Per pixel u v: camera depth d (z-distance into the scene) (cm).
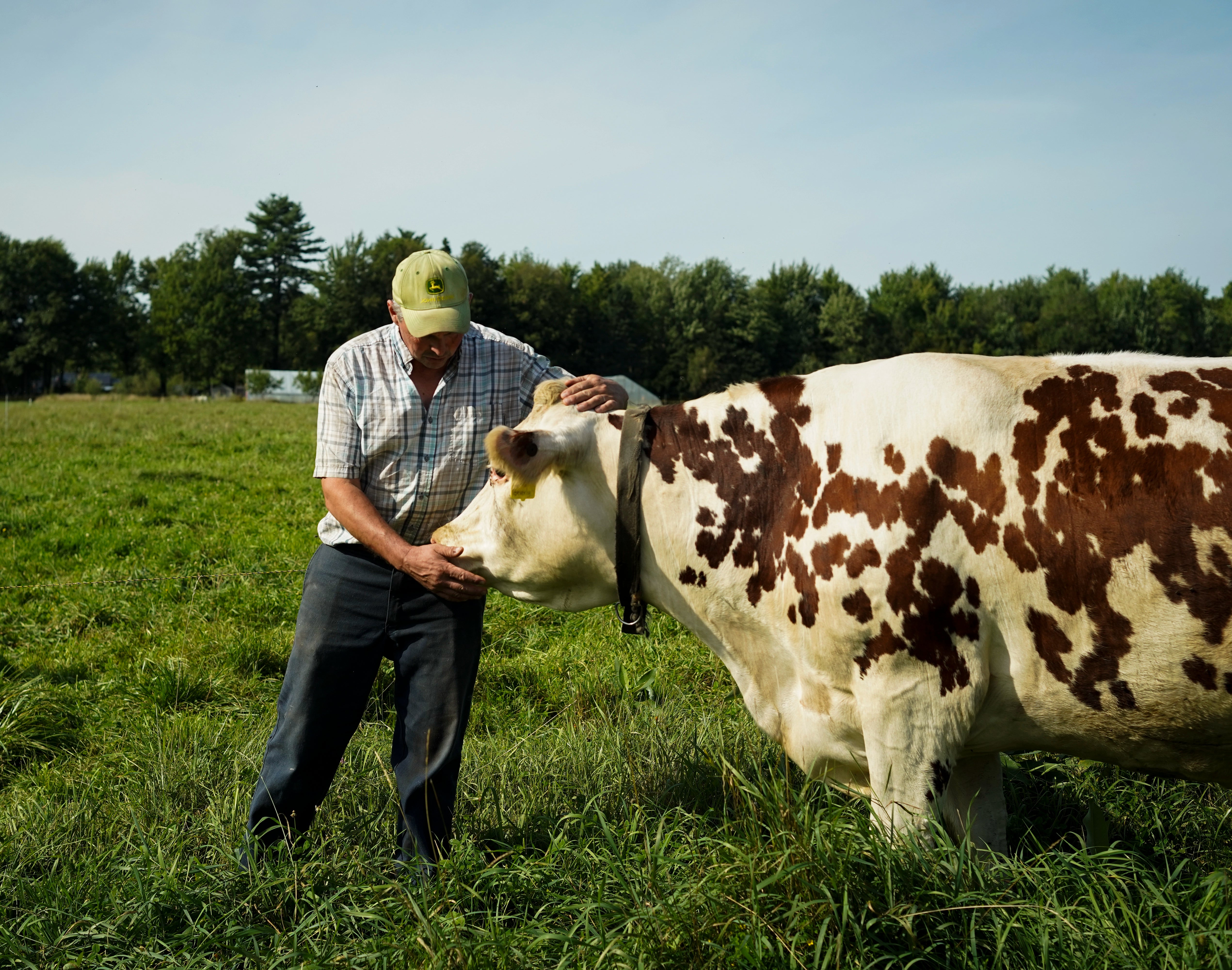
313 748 302
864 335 8162
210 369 7975
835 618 255
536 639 595
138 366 8588
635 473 280
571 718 458
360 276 7306
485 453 309
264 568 803
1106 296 8962
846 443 261
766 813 261
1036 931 217
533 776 353
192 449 1888
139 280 9244
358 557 297
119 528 980
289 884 269
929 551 245
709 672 509
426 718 300
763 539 272
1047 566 237
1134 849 288
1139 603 229
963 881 233
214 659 573
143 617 675
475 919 258
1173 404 235
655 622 586
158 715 480
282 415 3550
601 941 220
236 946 246
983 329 8369
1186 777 254
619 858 257
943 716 248
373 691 480
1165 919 227
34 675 555
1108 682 236
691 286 7669
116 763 434
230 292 8188
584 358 7312
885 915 217
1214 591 223
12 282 7575
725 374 7469
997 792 281
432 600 298
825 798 293
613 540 289
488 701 496
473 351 305
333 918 249
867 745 258
